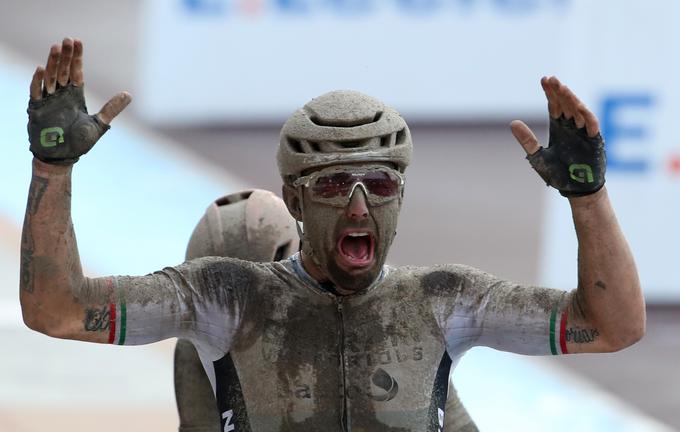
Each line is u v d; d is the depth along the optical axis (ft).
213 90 86.12
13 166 81.51
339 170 23.76
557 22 80.38
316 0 83.66
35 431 49.88
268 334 24.30
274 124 85.87
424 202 77.71
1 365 55.83
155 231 73.36
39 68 22.74
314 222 24.03
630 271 23.71
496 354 59.93
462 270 25.07
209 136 86.58
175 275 24.53
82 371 56.03
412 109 82.64
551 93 23.29
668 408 56.34
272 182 81.51
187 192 79.00
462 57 82.02
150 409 52.75
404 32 82.07
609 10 68.90
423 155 82.12
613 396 57.00
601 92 68.44
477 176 80.69
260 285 24.63
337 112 23.98
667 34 67.67
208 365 24.95
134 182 79.82
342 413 24.00
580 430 53.31
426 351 24.44
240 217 31.40
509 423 53.42
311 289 24.58
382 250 24.13
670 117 66.49
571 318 24.29
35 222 23.12
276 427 23.97
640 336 24.29
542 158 23.66
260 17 85.05
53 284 23.31
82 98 23.16
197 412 29.91
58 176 23.11
